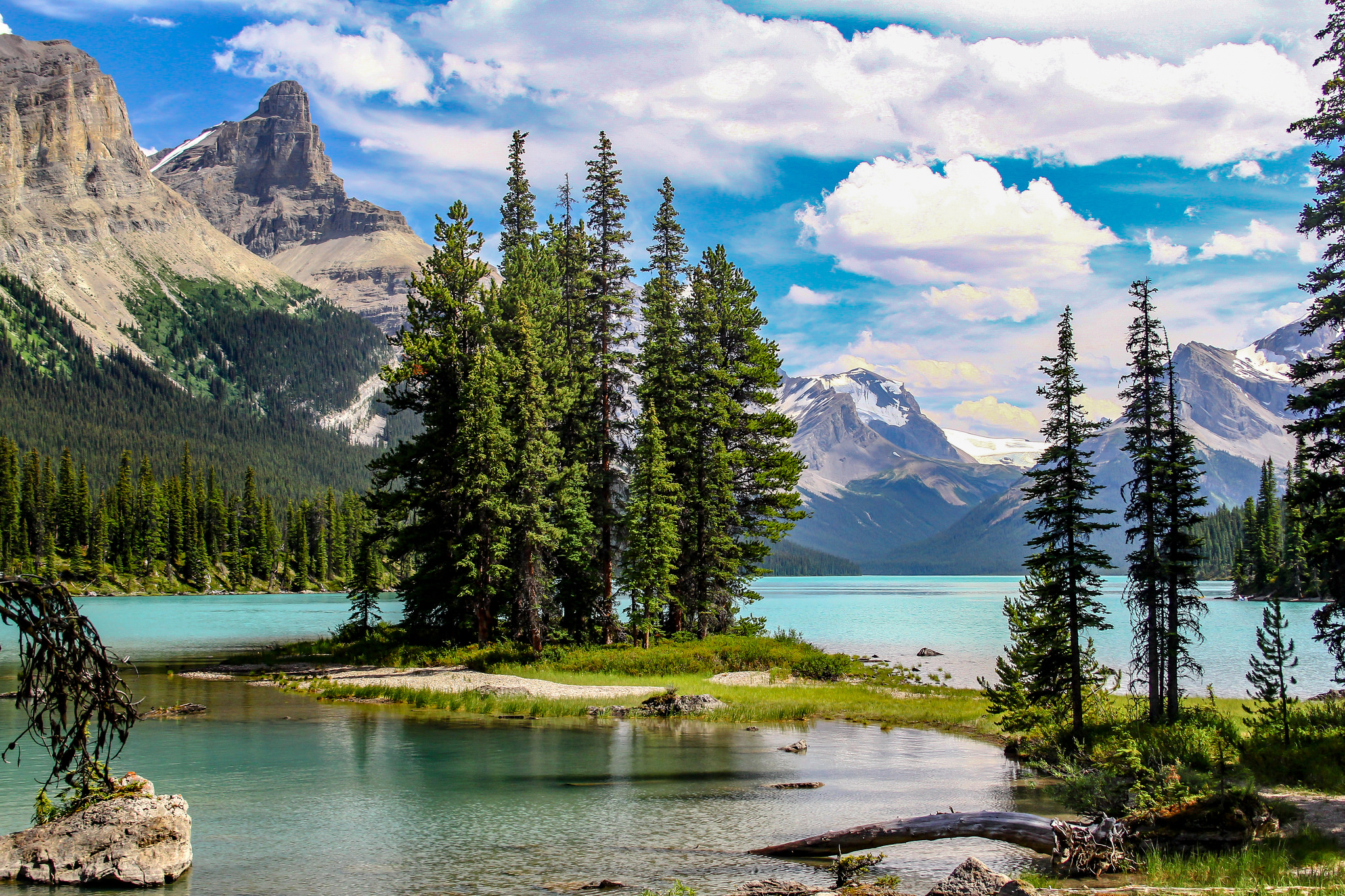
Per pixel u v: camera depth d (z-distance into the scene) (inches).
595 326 2377.0
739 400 2440.9
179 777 1016.9
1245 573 6604.3
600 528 2342.5
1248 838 695.1
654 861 702.5
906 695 1759.4
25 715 1317.7
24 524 6274.6
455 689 1727.4
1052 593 1229.7
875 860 714.8
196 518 7367.1
